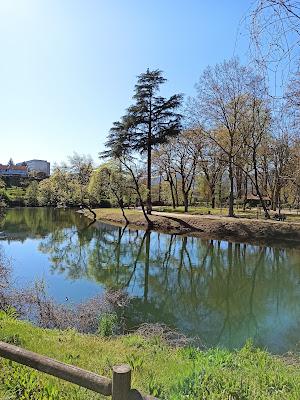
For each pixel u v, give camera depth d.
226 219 30.89
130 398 2.58
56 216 46.34
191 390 4.05
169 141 37.91
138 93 35.34
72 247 24.53
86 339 7.31
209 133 33.78
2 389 3.85
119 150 34.62
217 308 12.89
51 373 2.90
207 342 9.51
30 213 50.06
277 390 4.36
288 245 25.06
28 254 21.23
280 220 30.58
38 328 7.86
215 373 4.52
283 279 17.23
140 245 25.95
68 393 3.84
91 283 15.20
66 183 47.94
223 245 25.66
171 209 45.84
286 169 31.22
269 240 26.48
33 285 13.32
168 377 4.59
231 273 18.47
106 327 9.20
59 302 11.45
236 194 51.50
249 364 5.66
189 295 14.59
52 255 21.28
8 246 23.84
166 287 15.77
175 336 9.78
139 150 36.66
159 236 29.56
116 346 6.84
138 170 38.34
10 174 89.44
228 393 4.00
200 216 34.50
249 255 22.59
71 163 48.59
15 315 9.49
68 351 5.95
